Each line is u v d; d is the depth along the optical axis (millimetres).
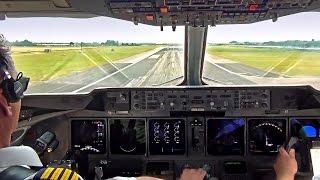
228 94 1071
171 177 1058
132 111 1078
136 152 1092
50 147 1048
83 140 1093
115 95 1078
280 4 611
